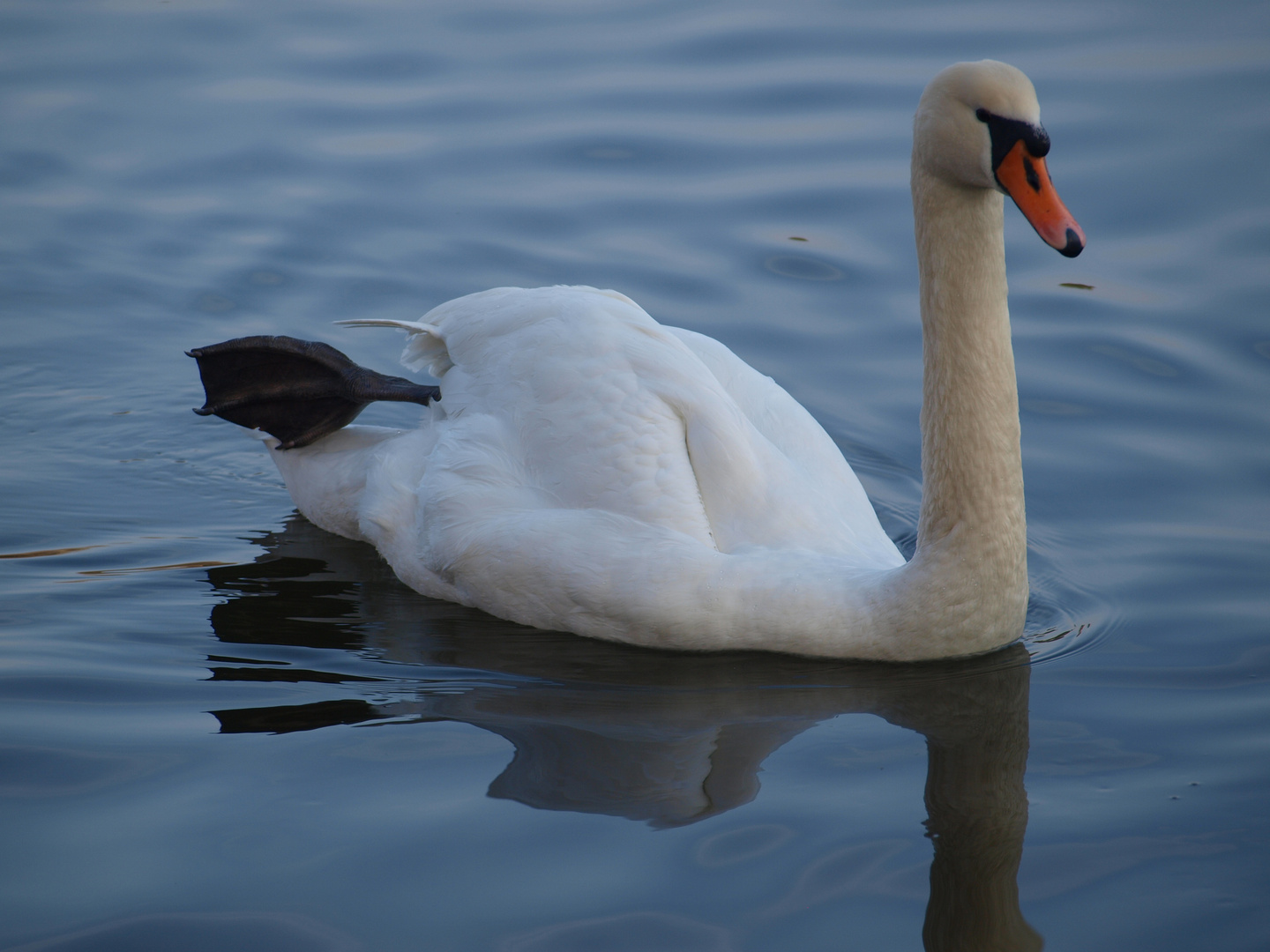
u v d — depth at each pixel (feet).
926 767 29.89
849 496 38.17
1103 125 64.80
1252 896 25.40
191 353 44.06
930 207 31.91
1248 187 59.67
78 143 67.72
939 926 24.68
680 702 32.94
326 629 36.99
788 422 39.14
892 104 68.69
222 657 35.14
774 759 30.32
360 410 43.65
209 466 48.37
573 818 27.86
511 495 37.29
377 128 68.95
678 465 36.04
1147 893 25.58
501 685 33.78
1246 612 36.52
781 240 59.00
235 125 69.41
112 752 30.17
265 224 61.62
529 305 39.47
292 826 27.48
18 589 38.78
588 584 35.47
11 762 29.66
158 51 77.10
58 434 49.75
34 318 55.88
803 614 34.42
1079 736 31.07
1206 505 42.09
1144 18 76.02
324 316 55.67
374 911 24.99
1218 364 49.37
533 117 69.46
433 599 39.11
